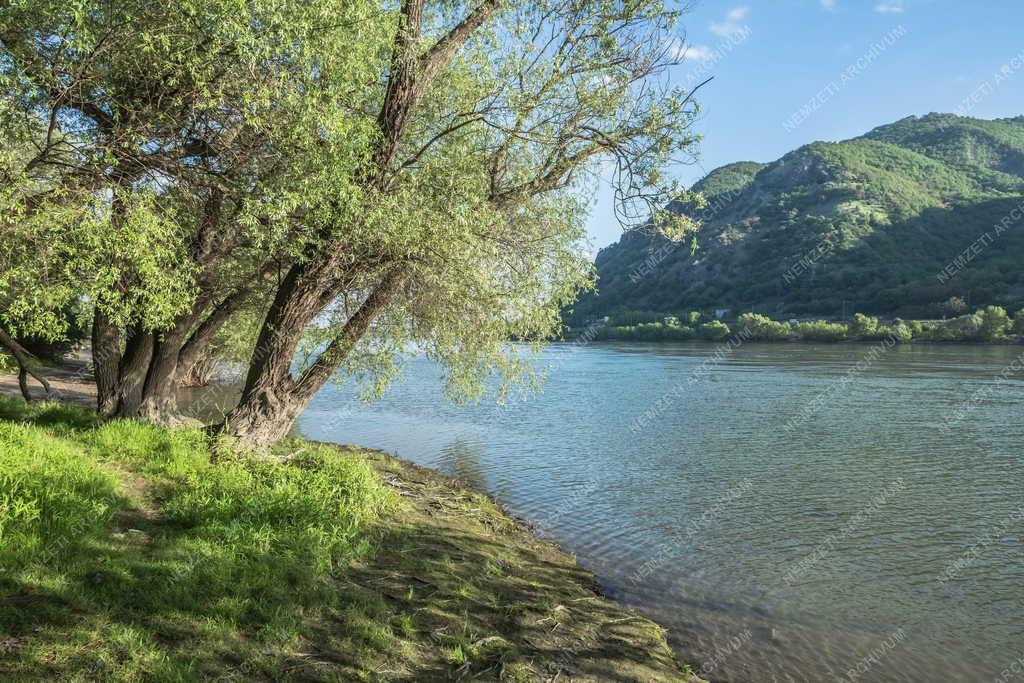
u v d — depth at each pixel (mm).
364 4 9562
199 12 8141
